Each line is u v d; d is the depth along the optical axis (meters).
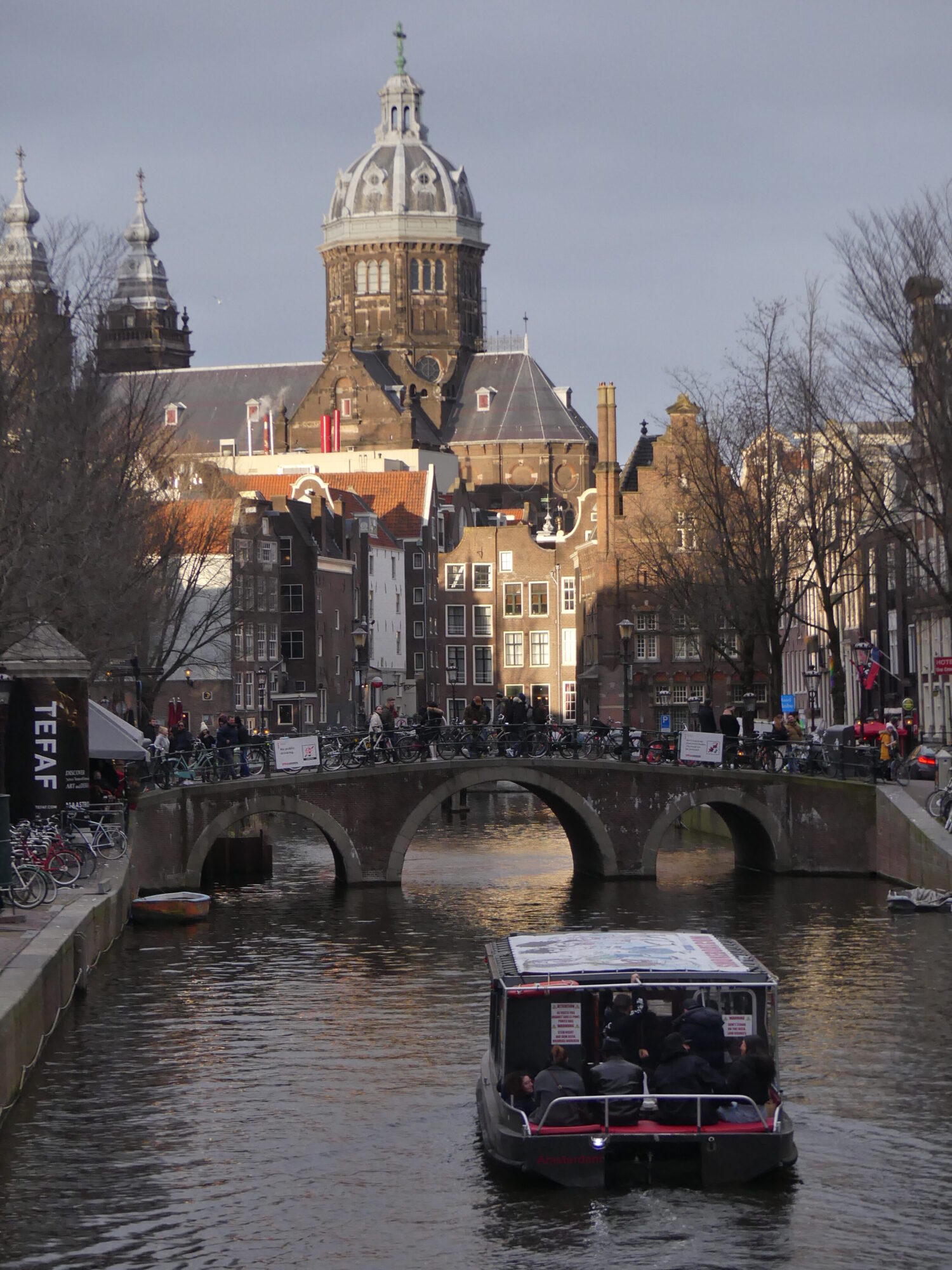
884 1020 43.09
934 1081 37.62
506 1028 32.00
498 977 32.88
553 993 31.91
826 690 113.06
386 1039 42.28
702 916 60.94
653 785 72.44
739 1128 30.38
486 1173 31.91
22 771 56.72
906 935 55.56
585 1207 29.84
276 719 139.25
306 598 146.62
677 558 97.38
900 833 66.88
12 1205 30.39
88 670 57.47
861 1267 27.47
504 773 71.94
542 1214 29.69
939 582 59.97
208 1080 38.31
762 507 78.06
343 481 193.00
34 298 56.19
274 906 65.75
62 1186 31.30
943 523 58.00
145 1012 45.19
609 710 136.62
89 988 48.25
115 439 65.19
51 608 53.44
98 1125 34.75
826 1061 39.31
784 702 102.12
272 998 47.28
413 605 184.38
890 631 97.88
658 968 32.53
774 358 80.94
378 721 79.12
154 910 61.00
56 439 53.91
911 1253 27.95
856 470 64.69
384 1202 30.52
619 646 136.25
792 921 59.22
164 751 79.06
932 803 65.88
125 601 64.38
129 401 67.38
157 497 82.69
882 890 67.19
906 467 59.12
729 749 73.25
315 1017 44.69
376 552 172.25
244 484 191.38
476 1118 35.47
